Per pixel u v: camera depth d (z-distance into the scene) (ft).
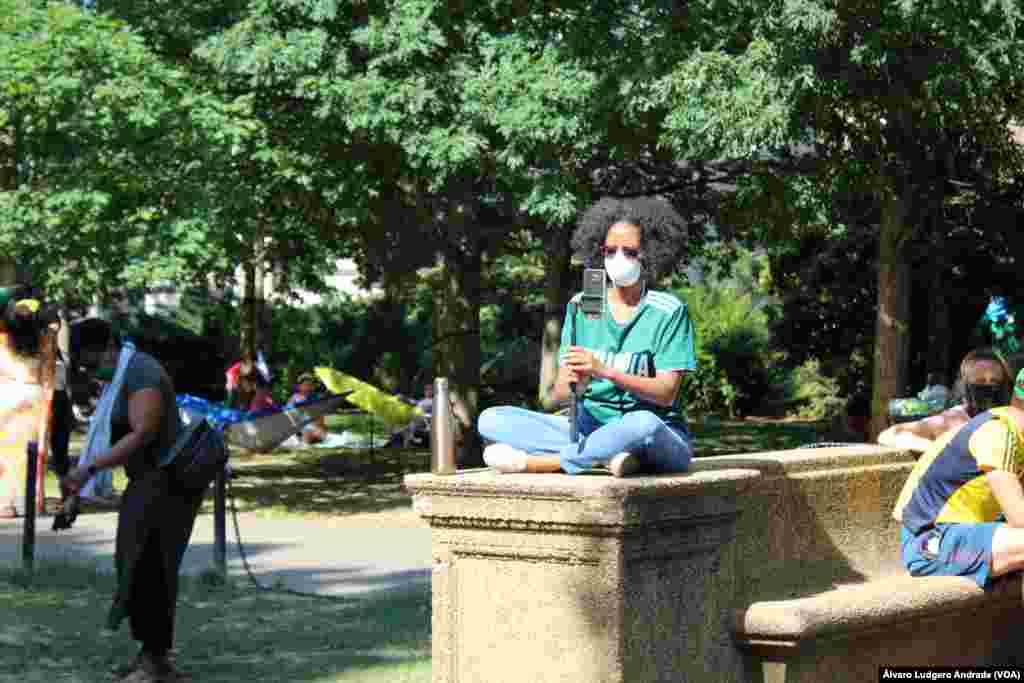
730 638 22.25
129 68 68.23
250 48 71.72
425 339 164.04
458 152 67.67
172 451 29.22
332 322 166.81
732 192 87.56
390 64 70.49
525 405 122.52
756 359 162.81
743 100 59.26
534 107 65.87
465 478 20.85
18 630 34.83
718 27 66.23
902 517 26.96
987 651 28.02
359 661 31.96
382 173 78.54
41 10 69.82
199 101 69.56
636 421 20.62
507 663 20.79
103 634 34.86
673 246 22.04
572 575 20.24
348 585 45.21
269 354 160.86
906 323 80.48
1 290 62.85
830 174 76.69
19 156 70.90
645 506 20.03
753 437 125.39
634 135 70.85
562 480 20.30
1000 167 83.71
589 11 68.80
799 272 121.08
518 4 72.84
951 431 26.96
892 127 72.64
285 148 73.97
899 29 58.80
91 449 29.19
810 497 25.95
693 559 21.40
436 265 95.20
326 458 101.14
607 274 21.88
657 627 20.61
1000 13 57.57
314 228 83.35
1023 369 25.66
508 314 149.69
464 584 21.16
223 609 39.45
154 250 68.03
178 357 129.39
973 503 26.07
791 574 25.35
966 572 25.75
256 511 70.49
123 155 69.46
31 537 45.03
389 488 81.05
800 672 22.54
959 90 61.36
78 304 90.89
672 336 21.65
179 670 30.71
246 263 94.94
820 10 56.49
